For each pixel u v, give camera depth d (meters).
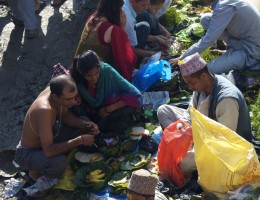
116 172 3.80
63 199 3.65
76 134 3.95
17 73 5.18
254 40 4.66
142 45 5.01
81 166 3.84
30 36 5.62
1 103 4.79
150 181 2.77
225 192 3.37
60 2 6.22
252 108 4.32
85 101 4.09
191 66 3.47
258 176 3.30
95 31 4.38
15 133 4.40
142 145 4.02
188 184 3.66
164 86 4.54
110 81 3.99
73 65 3.98
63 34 5.71
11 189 3.79
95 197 3.63
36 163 3.68
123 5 4.80
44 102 3.59
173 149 3.58
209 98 3.55
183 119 3.84
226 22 4.47
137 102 4.06
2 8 6.27
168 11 5.57
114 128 4.12
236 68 4.70
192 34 5.33
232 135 3.34
